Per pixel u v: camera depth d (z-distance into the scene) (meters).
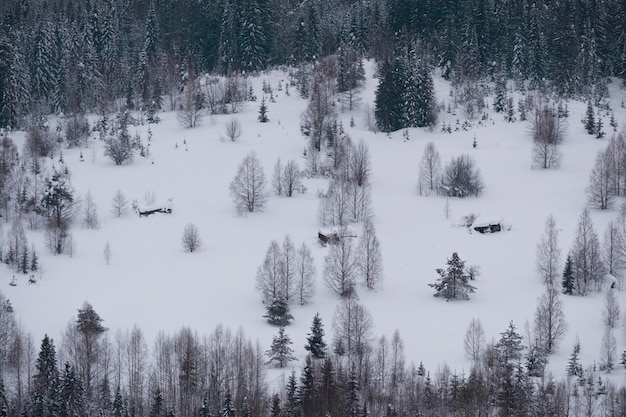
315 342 100.06
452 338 104.44
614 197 143.75
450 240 134.75
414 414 86.75
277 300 110.12
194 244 134.62
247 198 150.00
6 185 154.88
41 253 133.00
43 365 92.19
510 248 130.62
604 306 112.88
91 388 91.69
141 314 110.88
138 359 93.62
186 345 95.00
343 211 142.50
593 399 88.19
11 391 91.69
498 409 88.25
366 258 122.44
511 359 97.19
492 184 158.50
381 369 93.69
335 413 87.44
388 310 113.44
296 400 88.19
